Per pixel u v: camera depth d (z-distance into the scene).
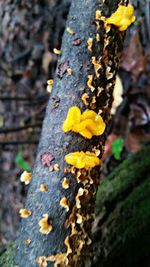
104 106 0.27
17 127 0.62
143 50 0.55
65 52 0.26
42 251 0.25
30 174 0.27
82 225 0.26
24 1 0.63
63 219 0.25
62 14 0.62
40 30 0.63
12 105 0.68
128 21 0.26
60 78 0.26
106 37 0.26
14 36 0.65
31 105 0.66
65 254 0.25
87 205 0.27
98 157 0.26
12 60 0.66
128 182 0.44
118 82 0.55
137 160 0.47
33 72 0.65
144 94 0.56
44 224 0.25
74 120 0.25
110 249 0.39
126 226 0.41
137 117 0.56
